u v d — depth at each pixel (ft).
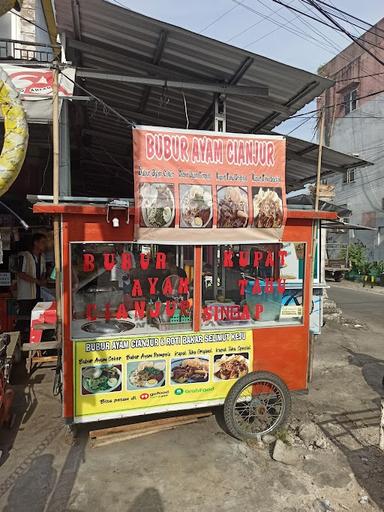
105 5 11.48
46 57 21.03
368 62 63.77
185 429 12.71
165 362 11.64
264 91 14.80
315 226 12.88
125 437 12.04
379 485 10.34
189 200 11.18
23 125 8.65
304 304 12.98
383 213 62.08
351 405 15.33
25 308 19.60
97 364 11.11
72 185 30.40
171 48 13.32
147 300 12.48
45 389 15.78
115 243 11.23
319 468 10.98
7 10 8.41
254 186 11.76
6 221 21.25
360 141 66.33
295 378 12.97
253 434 12.04
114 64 15.28
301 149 21.43
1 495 9.67
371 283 57.72
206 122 18.08
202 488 10.00
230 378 12.26
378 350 23.18
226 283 13.88
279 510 9.33
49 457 11.19
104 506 9.33
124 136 22.65
